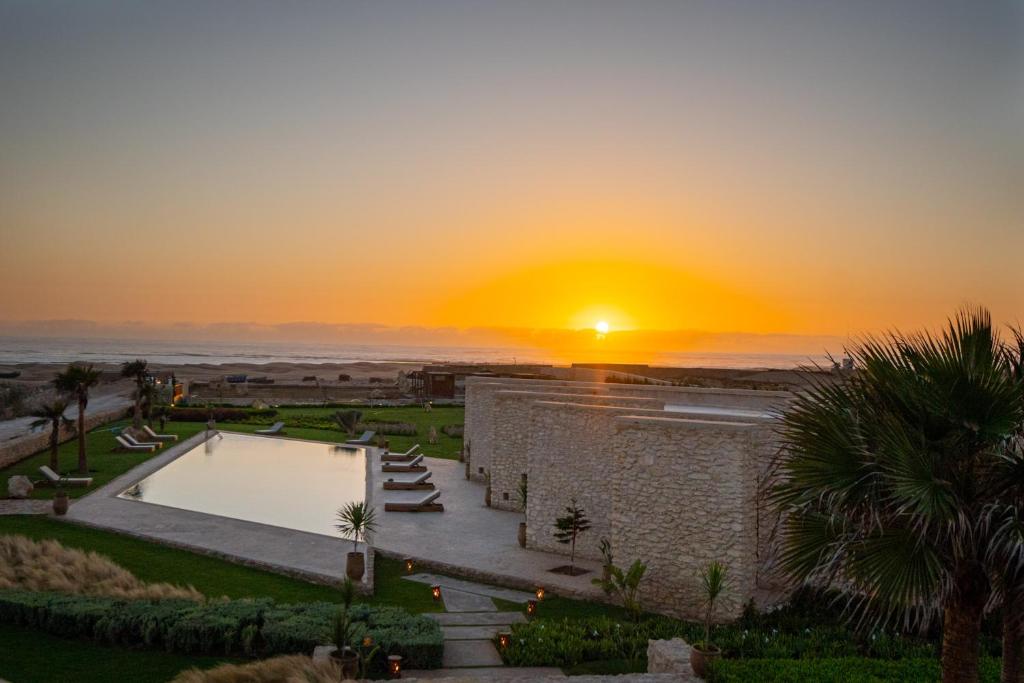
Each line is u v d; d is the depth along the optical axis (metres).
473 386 36.72
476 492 33.06
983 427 9.02
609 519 22.50
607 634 16.70
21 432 47.69
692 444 18.56
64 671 14.06
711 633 16.14
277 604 17.70
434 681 12.88
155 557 21.88
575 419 23.48
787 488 10.23
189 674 13.52
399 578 21.33
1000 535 8.73
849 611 16.70
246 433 52.41
